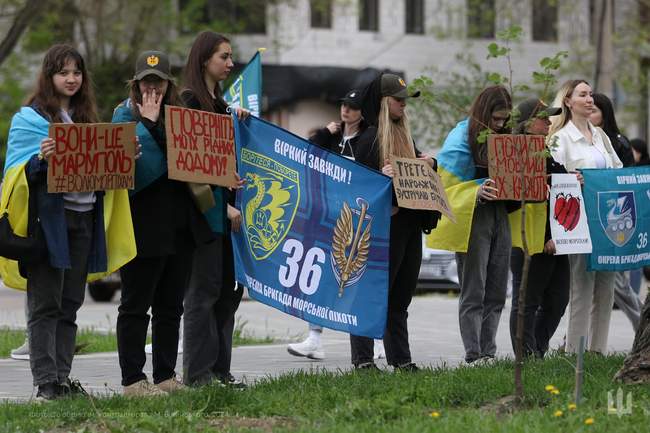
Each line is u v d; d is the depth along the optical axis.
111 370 22.62
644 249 23.86
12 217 16.75
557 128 24.00
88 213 17.42
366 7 81.50
